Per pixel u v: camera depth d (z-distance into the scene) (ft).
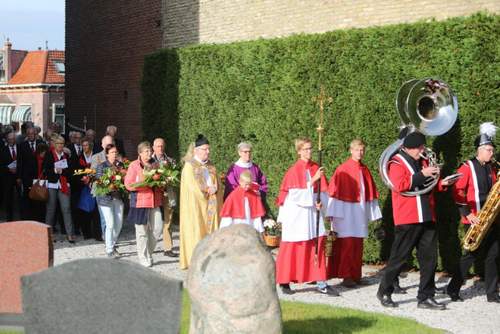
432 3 44.04
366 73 39.68
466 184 32.22
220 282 21.01
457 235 36.86
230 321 20.92
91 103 75.51
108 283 20.16
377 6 46.93
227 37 57.67
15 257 26.45
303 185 33.53
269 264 21.52
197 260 21.63
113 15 71.10
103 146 44.14
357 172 35.53
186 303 29.96
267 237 43.98
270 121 45.21
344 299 32.99
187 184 38.40
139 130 67.26
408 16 45.29
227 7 57.52
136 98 67.62
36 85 182.39
